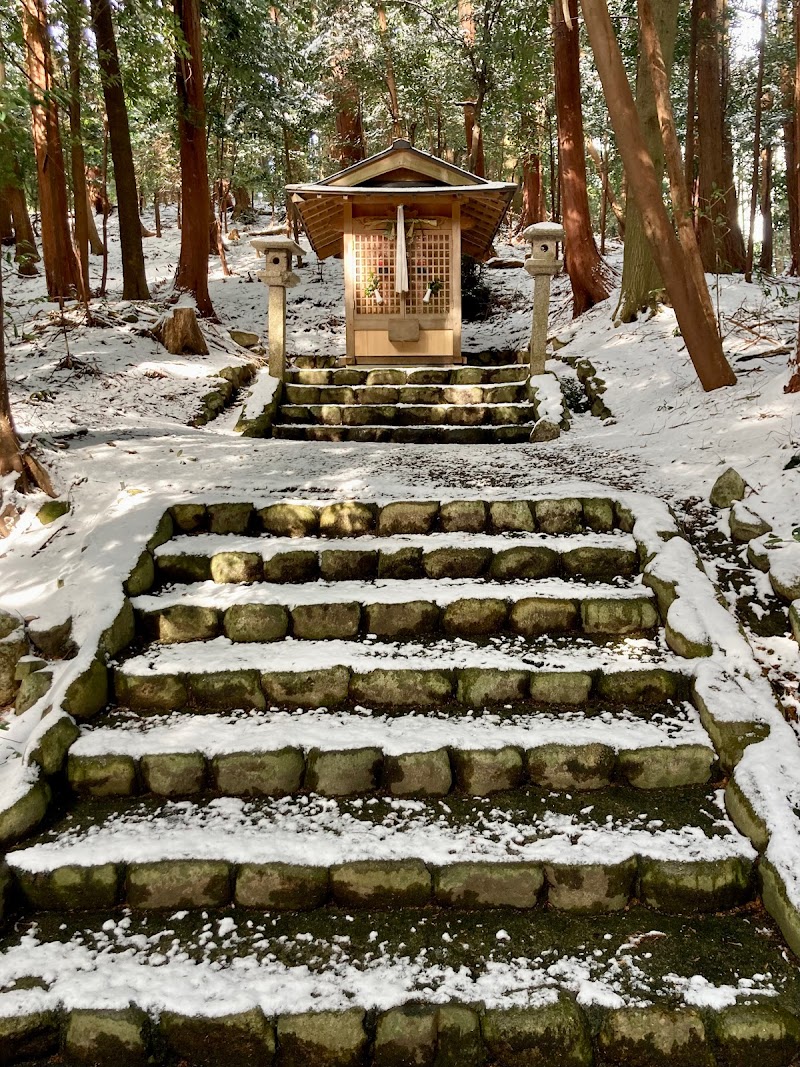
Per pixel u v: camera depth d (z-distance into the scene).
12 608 3.22
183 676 2.91
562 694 2.87
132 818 2.46
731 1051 1.77
